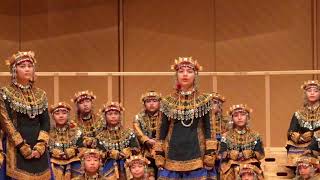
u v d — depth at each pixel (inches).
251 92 917.8
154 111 667.4
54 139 621.3
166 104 490.0
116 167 624.4
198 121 487.8
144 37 927.7
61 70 925.2
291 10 908.6
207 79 921.5
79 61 926.4
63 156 617.0
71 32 927.7
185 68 488.7
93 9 928.9
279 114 914.1
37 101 484.1
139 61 927.7
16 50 922.1
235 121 643.5
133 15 927.7
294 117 682.8
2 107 473.7
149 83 929.5
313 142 636.7
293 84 910.4
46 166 487.2
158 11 925.8
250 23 916.6
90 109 657.0
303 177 604.1
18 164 474.6
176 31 925.2
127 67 927.7
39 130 485.7
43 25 925.8
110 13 929.5
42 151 479.5
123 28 929.5
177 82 492.7
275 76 914.1
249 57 916.6
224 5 920.9
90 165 556.1
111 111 636.7
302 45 907.4
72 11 927.7
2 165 476.1
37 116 486.0
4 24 919.0
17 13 924.0
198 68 495.8
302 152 668.7
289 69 909.2
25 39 925.2
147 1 927.7
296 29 908.0
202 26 922.1
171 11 925.2
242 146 636.7
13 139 471.2
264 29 914.1
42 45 925.8
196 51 923.4
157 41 926.4
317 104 676.1
